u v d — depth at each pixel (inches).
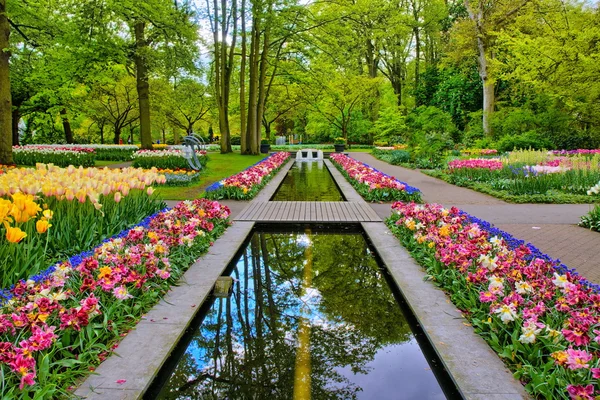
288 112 1519.4
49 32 611.2
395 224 261.9
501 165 491.2
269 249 242.5
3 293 120.3
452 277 159.3
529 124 835.4
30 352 91.7
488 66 856.3
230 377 113.5
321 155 1038.4
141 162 527.5
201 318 150.8
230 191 394.0
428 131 837.8
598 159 458.9
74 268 144.9
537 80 722.8
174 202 363.3
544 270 146.6
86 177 211.8
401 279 174.1
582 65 661.3
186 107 1312.7
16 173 225.1
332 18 836.6
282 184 557.0
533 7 840.3
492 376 103.0
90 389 97.7
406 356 124.9
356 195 418.0
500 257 158.1
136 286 140.6
